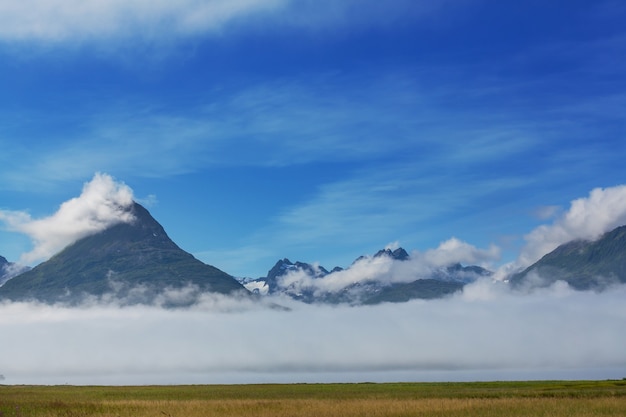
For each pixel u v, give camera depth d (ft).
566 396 336.08
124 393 436.35
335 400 310.04
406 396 375.66
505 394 369.09
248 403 284.82
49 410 242.78
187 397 385.09
